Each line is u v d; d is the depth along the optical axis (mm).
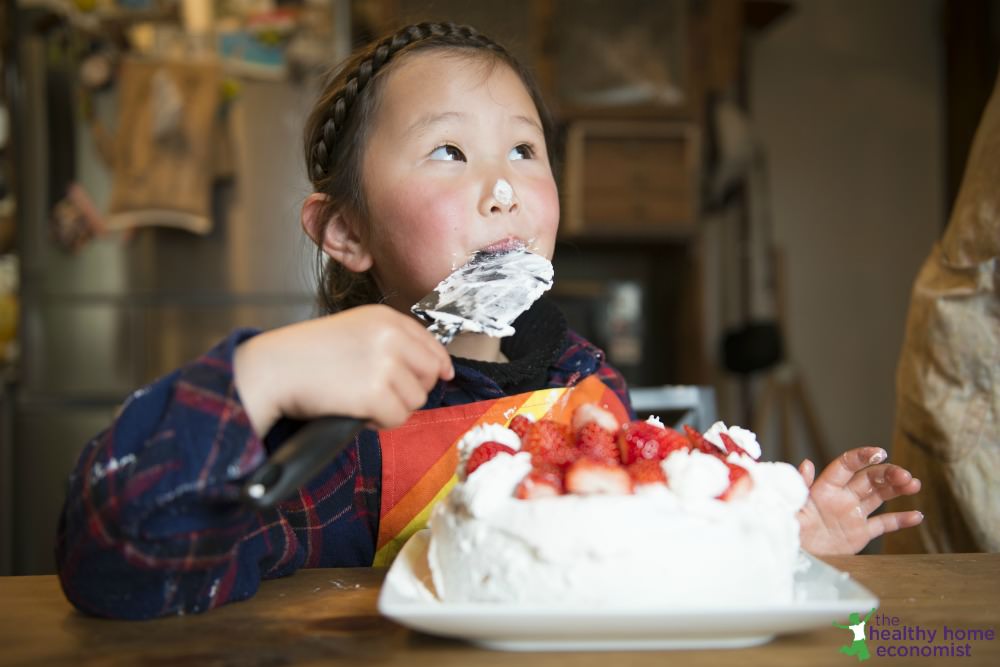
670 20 3184
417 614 500
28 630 601
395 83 961
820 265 3885
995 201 908
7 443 2846
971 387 925
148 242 2912
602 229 3170
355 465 934
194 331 2930
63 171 2895
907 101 3922
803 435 3354
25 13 2857
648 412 1547
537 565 536
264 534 699
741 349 3238
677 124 3189
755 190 3436
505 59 1033
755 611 489
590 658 514
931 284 963
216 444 592
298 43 2877
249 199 2922
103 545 594
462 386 974
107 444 611
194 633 586
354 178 983
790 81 3881
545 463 592
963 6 3770
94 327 2916
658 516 533
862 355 3889
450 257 896
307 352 610
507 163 930
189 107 2805
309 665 517
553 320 1047
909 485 818
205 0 2885
